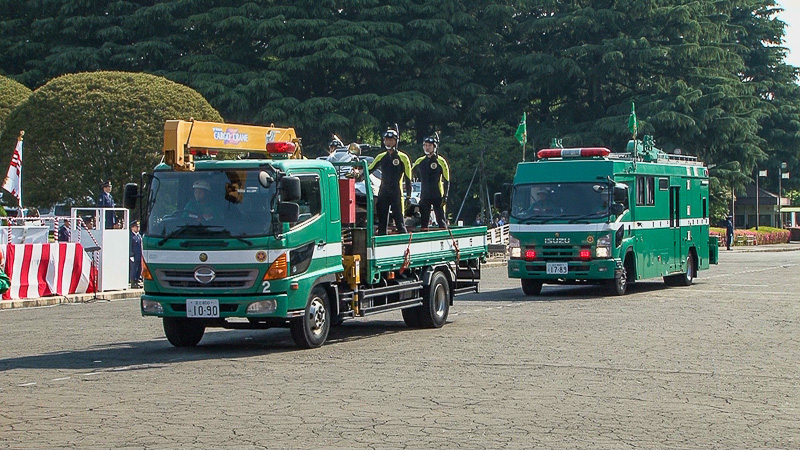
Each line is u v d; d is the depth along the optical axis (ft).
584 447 28.81
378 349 51.08
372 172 60.44
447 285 63.87
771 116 322.14
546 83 231.71
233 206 49.75
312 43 213.05
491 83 247.50
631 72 236.63
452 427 31.58
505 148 220.64
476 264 68.33
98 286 92.94
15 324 66.59
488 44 239.50
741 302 79.92
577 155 87.15
